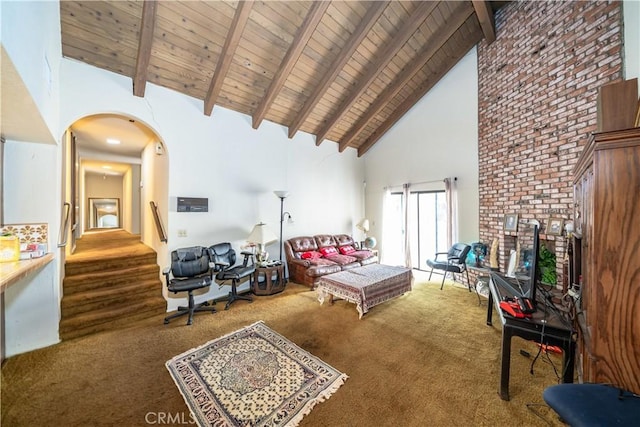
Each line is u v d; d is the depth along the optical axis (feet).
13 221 7.81
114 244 16.25
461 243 15.05
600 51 8.61
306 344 8.31
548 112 10.43
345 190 20.59
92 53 9.21
